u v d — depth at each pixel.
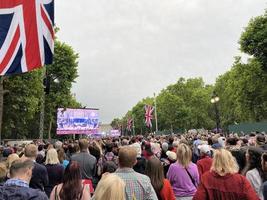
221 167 4.95
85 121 30.66
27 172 4.38
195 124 104.44
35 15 11.09
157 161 5.72
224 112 88.25
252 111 51.22
